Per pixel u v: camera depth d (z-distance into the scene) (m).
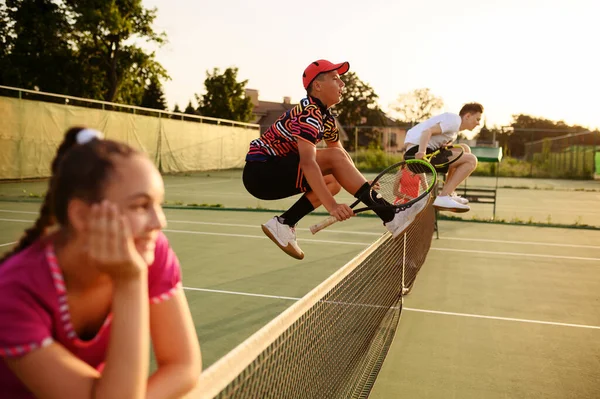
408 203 3.79
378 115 69.81
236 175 28.55
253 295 5.72
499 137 59.88
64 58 31.62
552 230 11.49
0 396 1.14
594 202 18.89
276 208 14.59
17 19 30.78
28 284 1.03
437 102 69.06
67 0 31.17
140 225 1.06
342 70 3.60
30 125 20.33
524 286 6.55
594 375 3.91
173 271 1.32
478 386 3.67
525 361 4.14
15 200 13.73
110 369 1.04
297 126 3.49
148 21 32.84
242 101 45.75
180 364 1.29
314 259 7.67
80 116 22.33
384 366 3.95
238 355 1.49
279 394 1.90
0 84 30.22
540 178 34.62
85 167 1.02
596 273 7.34
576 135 34.78
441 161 5.61
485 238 10.21
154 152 26.91
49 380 1.03
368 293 3.79
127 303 1.07
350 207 3.61
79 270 1.09
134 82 34.59
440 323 5.02
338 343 2.91
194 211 13.23
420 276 6.93
